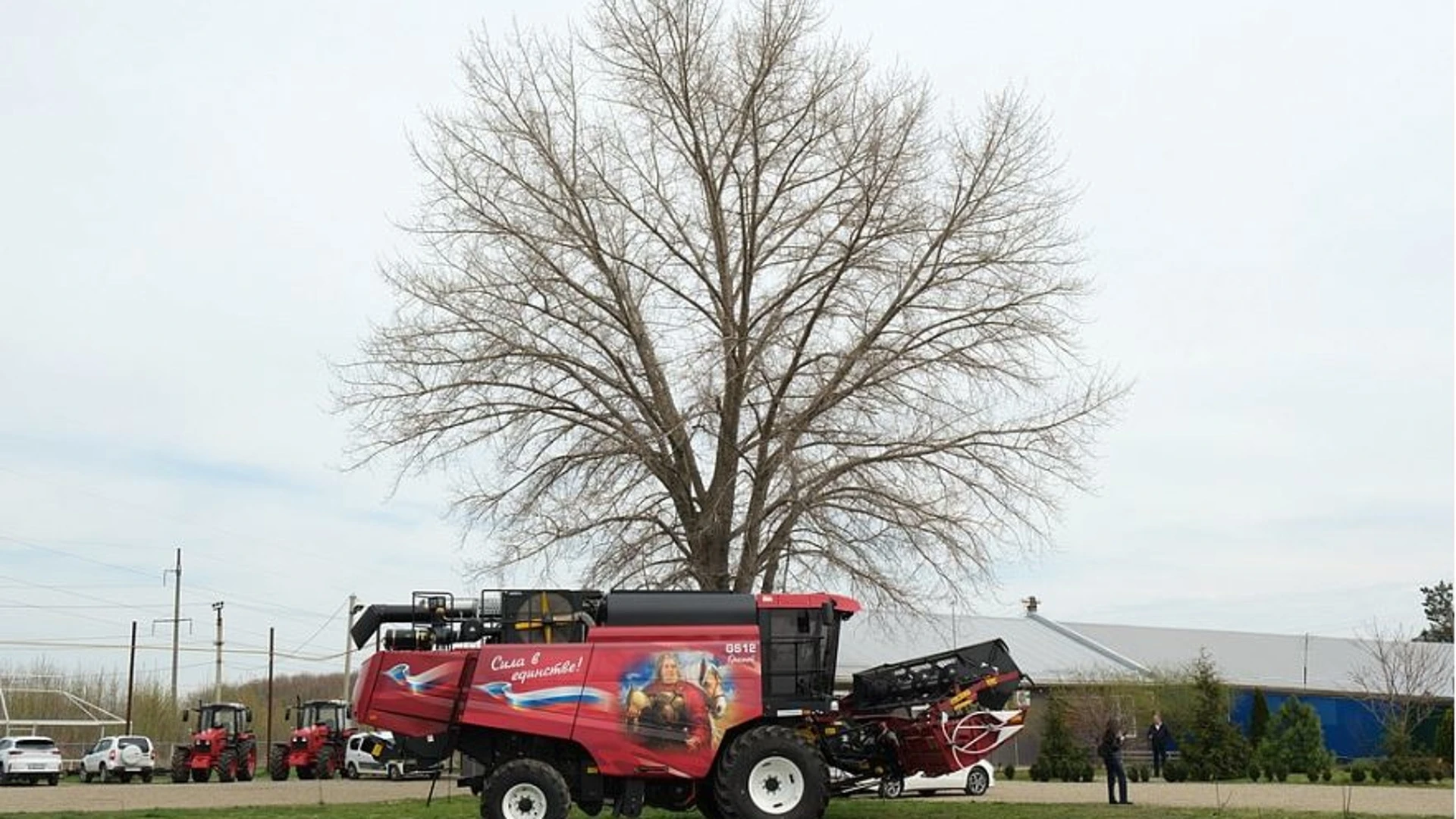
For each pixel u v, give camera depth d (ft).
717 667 62.54
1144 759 176.45
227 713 177.88
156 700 260.83
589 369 106.83
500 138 106.73
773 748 61.57
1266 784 136.05
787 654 64.28
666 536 104.58
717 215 108.78
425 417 104.63
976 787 116.88
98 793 127.65
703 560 102.78
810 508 99.50
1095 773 157.99
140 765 177.68
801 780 61.41
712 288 109.40
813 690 64.23
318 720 181.57
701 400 98.48
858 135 105.29
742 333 104.99
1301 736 158.40
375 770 172.14
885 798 85.97
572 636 64.39
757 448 103.45
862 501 99.96
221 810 88.69
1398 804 95.96
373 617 66.44
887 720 68.39
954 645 150.20
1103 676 179.83
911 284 104.27
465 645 65.92
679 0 108.58
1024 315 104.01
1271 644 231.71
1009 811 77.87
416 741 63.57
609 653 62.49
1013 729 69.15
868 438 102.06
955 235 103.91
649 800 63.67
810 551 100.37
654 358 106.83
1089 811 78.64
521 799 60.80
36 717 250.98
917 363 102.53
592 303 106.63
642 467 103.86
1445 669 199.62
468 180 106.42
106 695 260.42
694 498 106.32
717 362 99.91
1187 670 179.11
